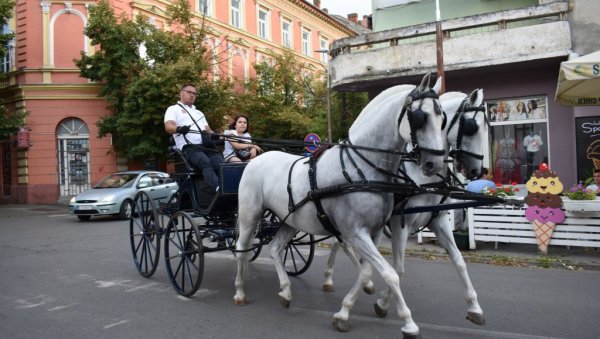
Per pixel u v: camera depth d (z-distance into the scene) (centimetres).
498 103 1220
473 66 1136
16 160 2081
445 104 492
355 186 420
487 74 1217
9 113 2116
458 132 474
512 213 819
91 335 467
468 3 1367
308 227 485
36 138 2042
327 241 987
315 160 479
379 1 1514
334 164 451
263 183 533
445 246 488
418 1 1443
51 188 2038
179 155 657
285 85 2527
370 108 450
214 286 650
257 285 656
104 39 1867
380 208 423
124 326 492
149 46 1905
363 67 1277
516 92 1183
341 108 2044
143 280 692
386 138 421
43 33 2041
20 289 646
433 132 372
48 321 511
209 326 489
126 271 755
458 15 1384
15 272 751
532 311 519
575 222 773
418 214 486
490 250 845
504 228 827
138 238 1088
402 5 1474
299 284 657
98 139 2066
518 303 549
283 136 2455
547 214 788
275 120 2391
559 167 1137
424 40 1335
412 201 483
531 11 1084
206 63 2006
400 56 1231
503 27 1119
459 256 477
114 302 579
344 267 761
